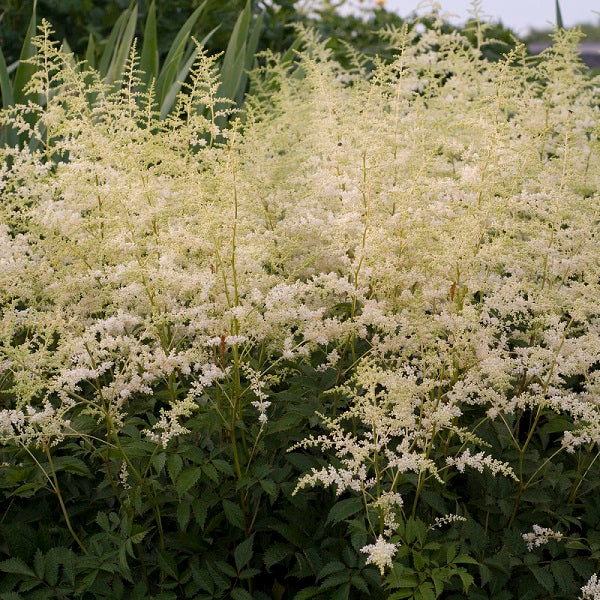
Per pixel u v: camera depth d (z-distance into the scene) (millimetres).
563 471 3791
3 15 9852
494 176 3781
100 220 3590
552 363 3395
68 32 9977
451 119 4805
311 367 3861
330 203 4352
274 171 4359
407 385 3064
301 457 3459
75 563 3213
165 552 3354
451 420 3590
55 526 3533
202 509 3287
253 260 3457
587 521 3496
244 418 3744
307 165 4492
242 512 3391
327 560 3316
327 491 3631
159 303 3586
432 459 3477
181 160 3721
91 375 3139
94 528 3617
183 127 3902
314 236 4090
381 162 3961
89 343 3227
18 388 3008
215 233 3340
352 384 3779
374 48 9492
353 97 4617
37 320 3250
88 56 7457
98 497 3527
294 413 3504
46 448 3150
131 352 3277
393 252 3879
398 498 3012
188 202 3439
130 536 3195
